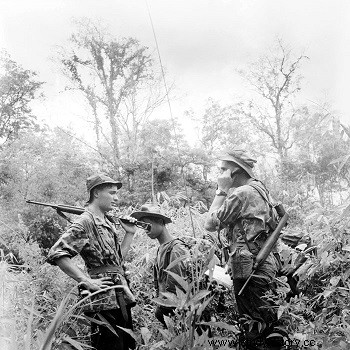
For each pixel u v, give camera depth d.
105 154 24.69
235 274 3.43
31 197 17.97
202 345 2.69
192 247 3.85
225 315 3.71
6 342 2.55
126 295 3.38
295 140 24.75
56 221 7.48
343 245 3.32
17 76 29.34
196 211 5.09
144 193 17.25
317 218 3.65
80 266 4.36
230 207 3.46
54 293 3.82
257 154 17.73
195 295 2.68
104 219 3.57
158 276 3.73
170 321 2.77
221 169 3.79
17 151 20.23
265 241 3.46
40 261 4.01
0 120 28.25
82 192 19.19
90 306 3.21
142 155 20.70
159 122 23.22
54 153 20.94
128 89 29.72
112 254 3.40
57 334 2.86
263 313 3.32
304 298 3.30
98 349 3.29
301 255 3.69
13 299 3.18
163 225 3.84
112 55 30.58
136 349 3.38
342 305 3.17
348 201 3.39
